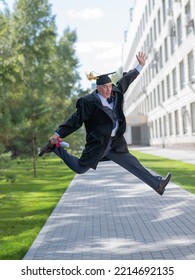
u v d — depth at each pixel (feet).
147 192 47.88
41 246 25.31
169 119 171.22
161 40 173.58
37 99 70.33
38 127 70.79
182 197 43.01
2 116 52.47
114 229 29.53
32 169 92.94
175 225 30.14
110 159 20.35
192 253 22.89
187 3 126.93
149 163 92.89
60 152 19.89
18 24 97.76
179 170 73.10
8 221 33.86
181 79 143.54
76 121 19.54
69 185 58.34
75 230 29.60
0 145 43.52
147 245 24.89
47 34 100.83
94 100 19.39
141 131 265.54
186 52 130.41
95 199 44.19
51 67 114.73
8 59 57.47
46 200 44.86
